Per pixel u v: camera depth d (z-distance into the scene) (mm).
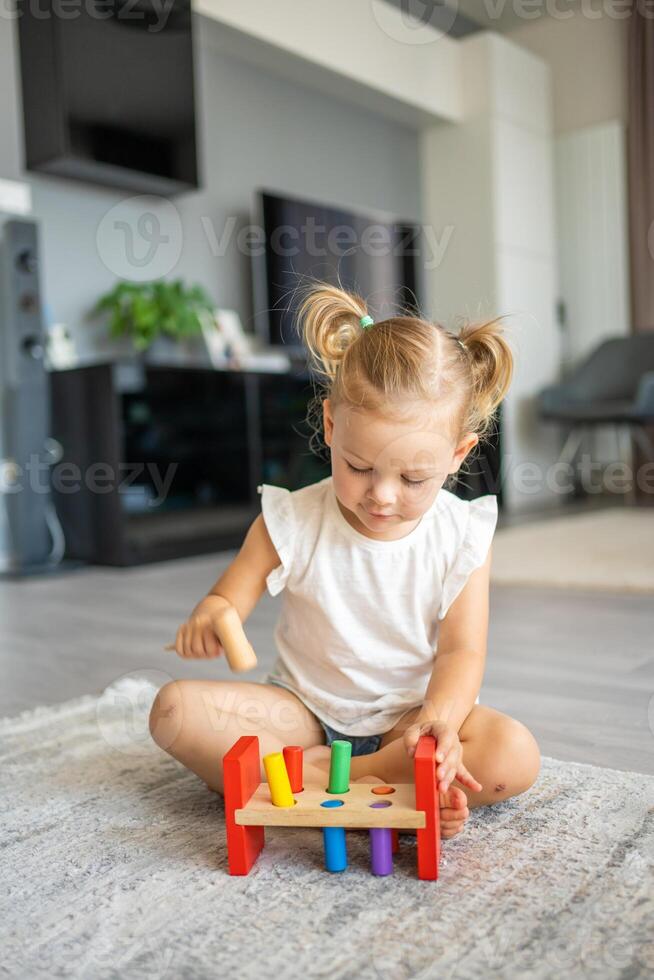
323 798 679
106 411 2705
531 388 4539
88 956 565
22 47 2805
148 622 1829
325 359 829
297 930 586
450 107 4316
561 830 728
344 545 794
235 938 580
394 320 743
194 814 801
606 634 1583
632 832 721
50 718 1120
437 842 647
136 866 695
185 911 619
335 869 670
